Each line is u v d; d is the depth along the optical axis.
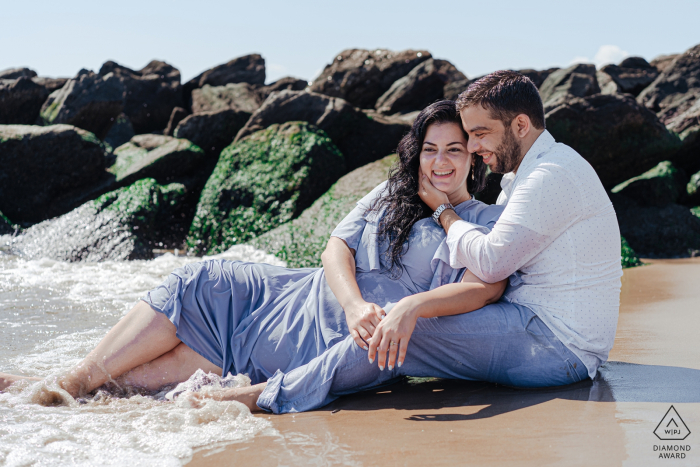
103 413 2.32
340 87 13.43
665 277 6.04
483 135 2.69
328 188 8.73
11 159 9.13
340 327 2.65
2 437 2.04
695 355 3.00
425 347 2.59
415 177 2.91
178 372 2.66
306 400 2.43
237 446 1.99
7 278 5.82
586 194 2.50
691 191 9.07
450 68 12.51
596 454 1.82
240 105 15.56
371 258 2.76
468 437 2.02
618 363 2.88
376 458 1.86
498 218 2.74
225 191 8.73
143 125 16.95
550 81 11.88
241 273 2.83
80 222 7.92
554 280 2.54
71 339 3.60
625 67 17.02
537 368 2.53
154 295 2.67
